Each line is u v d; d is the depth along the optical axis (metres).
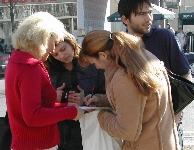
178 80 2.60
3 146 2.72
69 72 2.97
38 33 2.29
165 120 2.30
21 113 2.33
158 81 2.15
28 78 2.23
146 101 2.20
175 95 2.65
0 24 20.20
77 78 2.96
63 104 2.72
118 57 2.21
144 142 2.27
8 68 2.32
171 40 3.08
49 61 2.94
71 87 2.96
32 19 2.34
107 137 2.63
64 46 2.77
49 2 19.97
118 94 2.17
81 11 14.94
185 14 20.84
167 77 2.37
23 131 2.36
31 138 2.38
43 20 2.35
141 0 2.95
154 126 2.24
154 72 2.20
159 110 2.23
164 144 2.28
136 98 2.15
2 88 10.65
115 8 25.53
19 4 20.20
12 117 2.36
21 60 2.24
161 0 18.20
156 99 2.20
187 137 5.56
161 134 2.27
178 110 2.68
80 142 2.95
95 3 16.25
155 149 2.27
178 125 3.04
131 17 3.04
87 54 2.33
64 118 2.37
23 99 2.21
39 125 2.27
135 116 2.15
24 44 2.29
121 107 2.17
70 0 19.53
